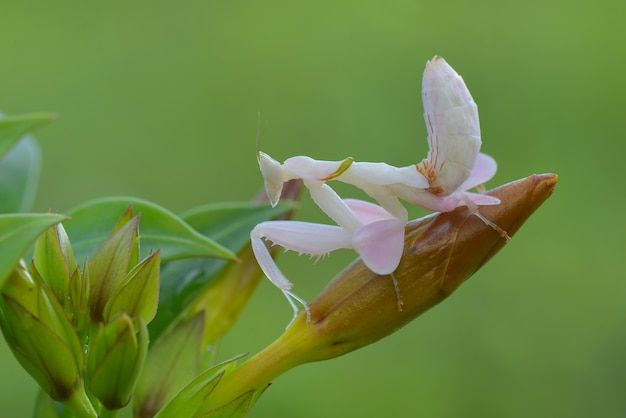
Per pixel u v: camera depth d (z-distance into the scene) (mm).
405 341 592
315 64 718
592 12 722
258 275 330
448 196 299
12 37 705
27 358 288
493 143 698
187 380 311
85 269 295
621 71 708
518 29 724
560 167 684
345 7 736
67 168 672
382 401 567
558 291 625
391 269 293
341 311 302
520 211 296
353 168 303
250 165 691
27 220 268
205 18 731
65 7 723
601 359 594
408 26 728
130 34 721
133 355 286
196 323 314
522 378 587
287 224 308
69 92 695
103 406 291
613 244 647
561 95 705
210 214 326
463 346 596
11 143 289
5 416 533
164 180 681
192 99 708
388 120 696
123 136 689
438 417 571
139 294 291
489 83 712
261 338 572
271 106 707
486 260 297
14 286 285
